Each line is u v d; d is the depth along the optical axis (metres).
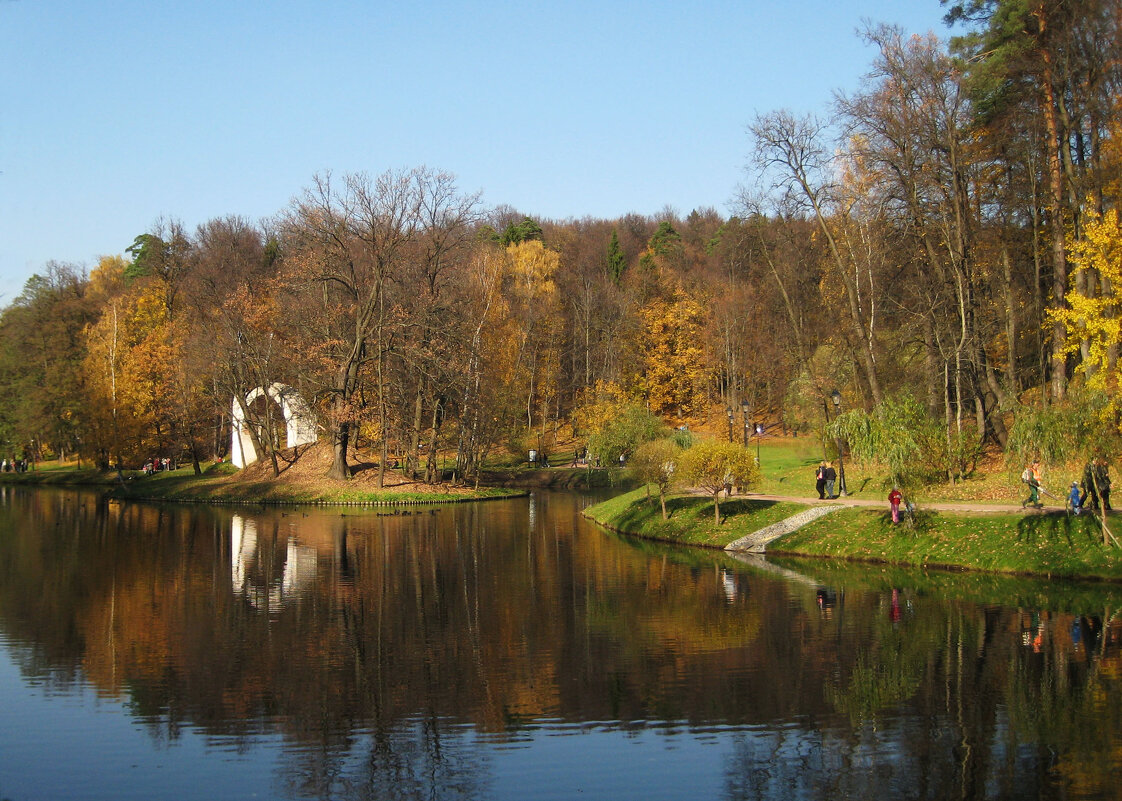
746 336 74.75
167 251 75.81
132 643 19.84
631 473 40.19
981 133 35.59
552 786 12.31
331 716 15.10
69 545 35.91
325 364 56.88
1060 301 34.03
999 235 38.78
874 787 12.12
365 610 23.23
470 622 21.77
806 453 55.28
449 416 64.75
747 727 14.43
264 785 12.38
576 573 28.73
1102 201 32.75
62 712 15.32
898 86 35.03
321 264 55.69
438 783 12.42
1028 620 20.77
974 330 36.50
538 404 88.00
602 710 15.30
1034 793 11.88
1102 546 25.47
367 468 62.09
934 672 17.03
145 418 65.94
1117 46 30.55
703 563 30.48
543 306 83.38
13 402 79.25
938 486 35.81
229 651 19.14
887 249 42.41
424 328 55.53
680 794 11.98
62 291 88.81
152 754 13.47
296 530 41.28
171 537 38.59
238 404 65.56
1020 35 33.00
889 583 25.75
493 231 110.75
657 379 85.12
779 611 22.39
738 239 64.00
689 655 18.58
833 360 50.16
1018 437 27.78
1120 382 27.38
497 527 42.69
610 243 102.38
